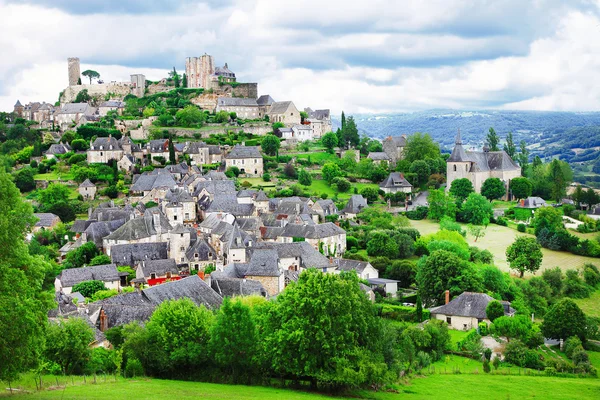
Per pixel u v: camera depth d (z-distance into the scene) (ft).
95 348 327.88
